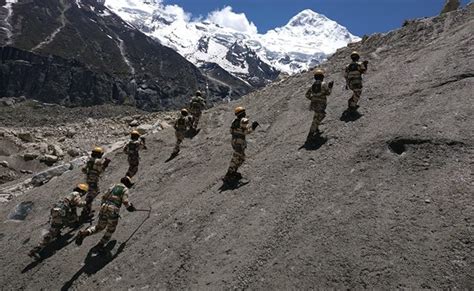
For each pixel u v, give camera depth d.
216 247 9.05
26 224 14.41
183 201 11.70
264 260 8.05
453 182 7.75
